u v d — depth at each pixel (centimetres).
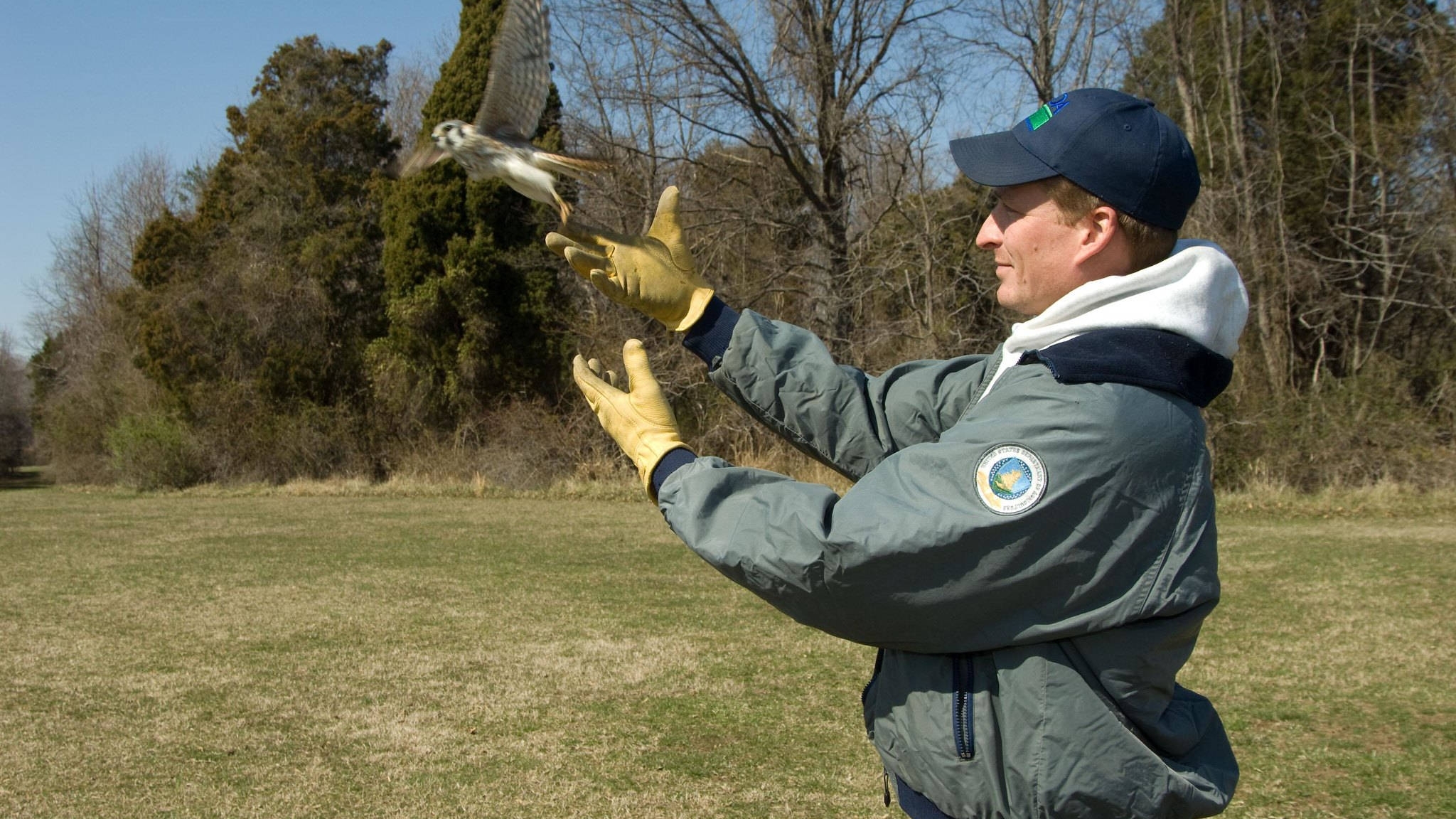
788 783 553
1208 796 177
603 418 202
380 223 3017
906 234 2248
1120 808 170
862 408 228
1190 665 751
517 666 792
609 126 2217
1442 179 2112
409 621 962
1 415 4322
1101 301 178
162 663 816
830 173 2200
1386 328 2189
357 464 2769
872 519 168
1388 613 909
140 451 2875
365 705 699
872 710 196
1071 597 166
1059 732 169
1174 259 178
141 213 5159
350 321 3009
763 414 233
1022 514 162
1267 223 2233
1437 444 1864
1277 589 1029
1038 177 185
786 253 2281
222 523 1873
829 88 2123
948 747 176
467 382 2692
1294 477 1853
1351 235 2233
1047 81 2272
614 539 1547
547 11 250
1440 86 2086
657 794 540
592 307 2631
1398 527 1485
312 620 970
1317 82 2262
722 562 179
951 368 229
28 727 662
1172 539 169
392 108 3941
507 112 247
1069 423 165
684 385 2252
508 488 2400
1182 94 2341
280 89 3297
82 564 1358
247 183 3166
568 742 621
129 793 551
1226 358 179
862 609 172
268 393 2891
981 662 175
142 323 3005
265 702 711
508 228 2678
